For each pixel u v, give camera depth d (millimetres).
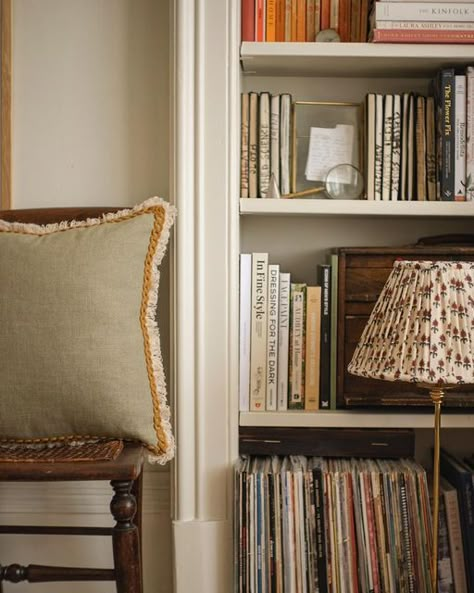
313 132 1820
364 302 1707
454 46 1689
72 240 1494
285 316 1729
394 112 1749
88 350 1425
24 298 1438
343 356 1711
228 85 1661
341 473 1631
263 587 1626
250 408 1735
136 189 1810
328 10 1766
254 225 1929
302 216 1911
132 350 1463
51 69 1804
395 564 1624
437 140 1741
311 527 1624
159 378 1508
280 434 1710
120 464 1319
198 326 1677
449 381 1281
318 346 1732
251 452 1719
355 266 1705
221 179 1666
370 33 1724
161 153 1808
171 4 1677
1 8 1785
